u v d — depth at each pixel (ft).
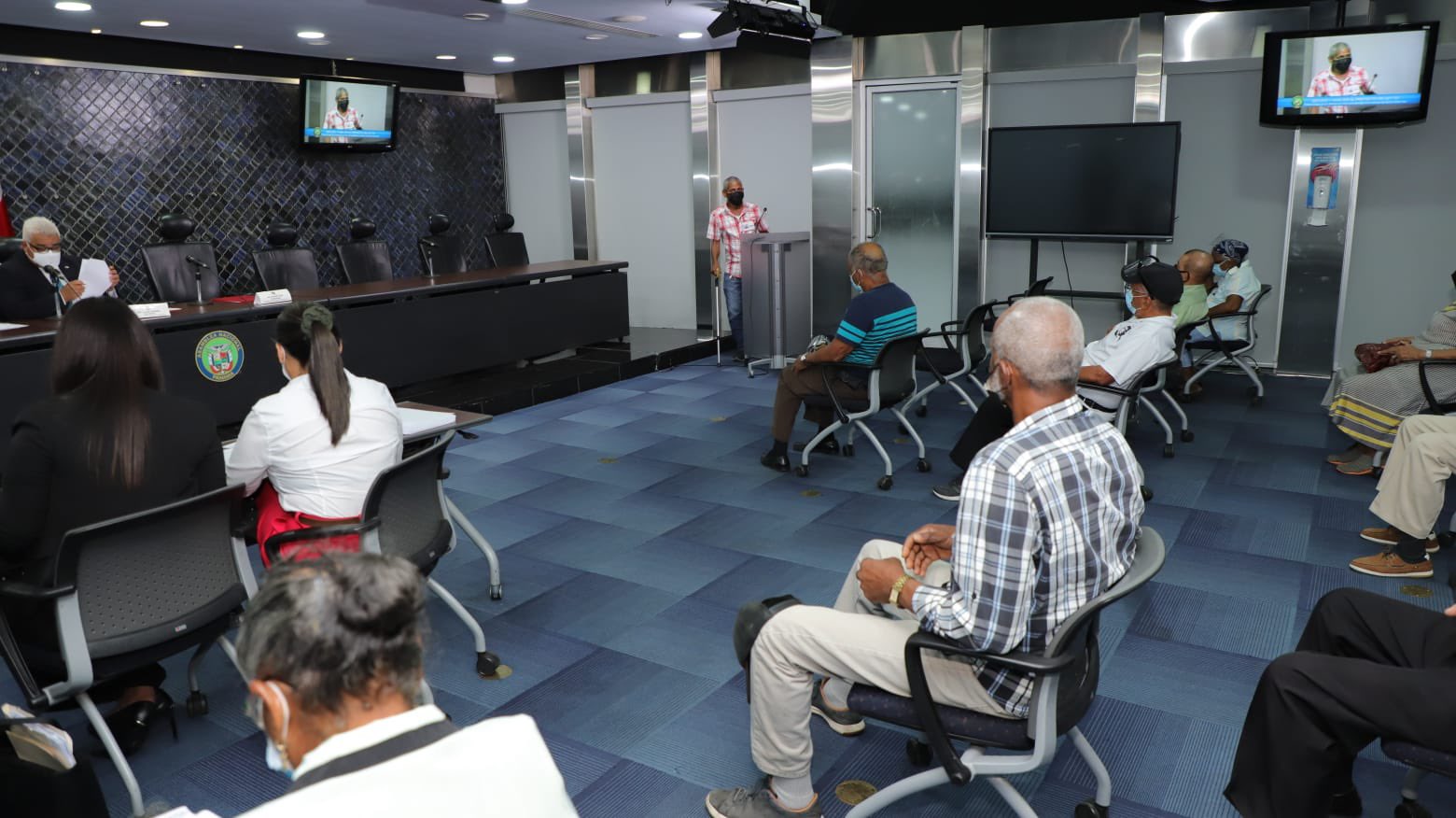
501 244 26.68
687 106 28.14
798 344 25.18
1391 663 6.52
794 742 6.71
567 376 22.26
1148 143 20.58
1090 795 7.36
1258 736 6.10
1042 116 22.98
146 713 8.21
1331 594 6.93
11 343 14.84
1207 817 7.10
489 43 24.47
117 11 19.30
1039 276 23.72
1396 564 11.15
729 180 24.23
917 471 15.78
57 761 5.87
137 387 7.16
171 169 23.94
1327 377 21.38
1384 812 7.07
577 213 30.53
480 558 12.39
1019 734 5.91
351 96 26.03
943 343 24.95
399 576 3.13
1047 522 5.33
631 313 30.81
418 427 10.12
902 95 24.03
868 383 14.82
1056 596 5.50
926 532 7.02
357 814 2.68
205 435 7.60
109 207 22.94
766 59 26.21
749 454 16.96
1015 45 22.76
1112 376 13.25
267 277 21.94
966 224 23.88
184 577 7.32
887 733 8.32
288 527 8.24
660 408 20.58
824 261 25.61
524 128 31.27
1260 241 21.56
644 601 11.07
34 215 21.67
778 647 6.53
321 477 8.13
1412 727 5.60
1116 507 5.68
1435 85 19.39
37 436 6.84
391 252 29.12
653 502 14.51
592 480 15.66
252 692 3.00
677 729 8.45
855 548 12.56
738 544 12.76
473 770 2.91
